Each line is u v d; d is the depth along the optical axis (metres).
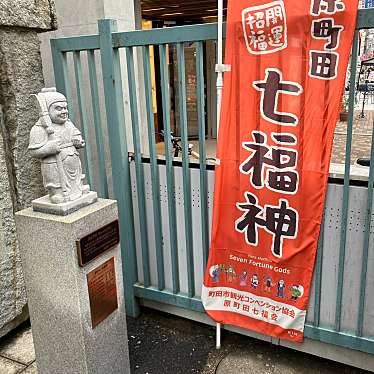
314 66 2.42
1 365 3.05
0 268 3.16
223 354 3.16
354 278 2.72
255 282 2.93
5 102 3.14
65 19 3.82
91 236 2.35
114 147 3.24
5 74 3.10
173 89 9.05
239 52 2.60
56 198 2.34
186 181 3.06
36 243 2.37
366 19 2.26
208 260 3.02
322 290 2.84
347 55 2.32
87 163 3.49
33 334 2.61
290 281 2.80
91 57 3.15
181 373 2.98
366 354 2.87
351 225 2.64
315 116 2.48
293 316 2.84
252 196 2.78
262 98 2.60
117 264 2.62
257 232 2.82
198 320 3.49
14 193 3.29
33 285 2.49
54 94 2.35
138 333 3.43
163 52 2.89
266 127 2.62
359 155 7.16
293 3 2.38
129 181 3.36
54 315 2.47
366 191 2.53
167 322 3.57
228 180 2.82
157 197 3.25
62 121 2.35
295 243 2.71
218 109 2.73
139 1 5.83
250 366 3.03
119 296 2.67
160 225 3.33
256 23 2.49
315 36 2.38
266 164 2.68
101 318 2.52
